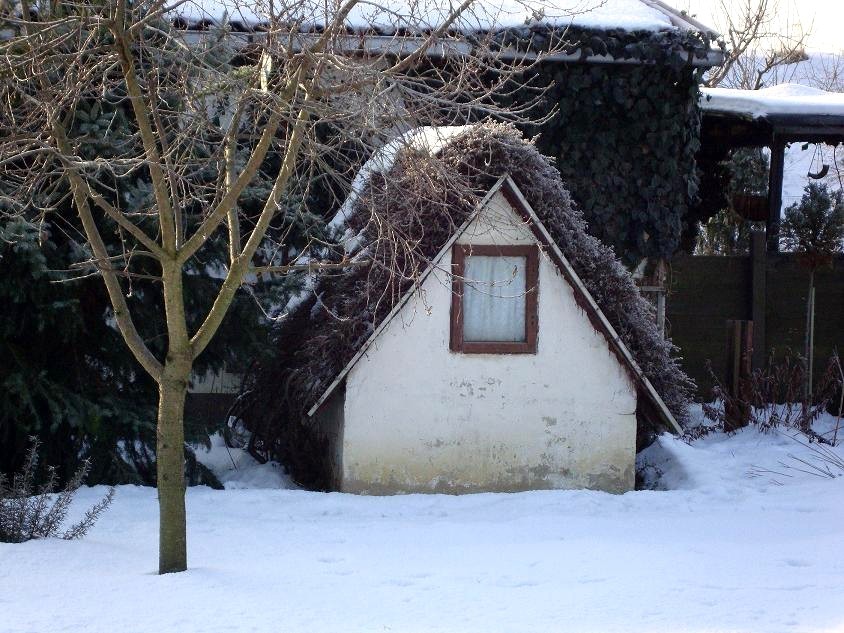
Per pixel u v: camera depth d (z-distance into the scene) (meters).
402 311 10.50
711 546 8.33
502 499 10.27
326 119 7.22
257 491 10.30
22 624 5.73
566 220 10.85
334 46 7.45
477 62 8.69
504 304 10.80
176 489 7.11
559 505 10.08
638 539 8.70
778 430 13.27
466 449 10.67
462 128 10.67
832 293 15.15
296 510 9.64
